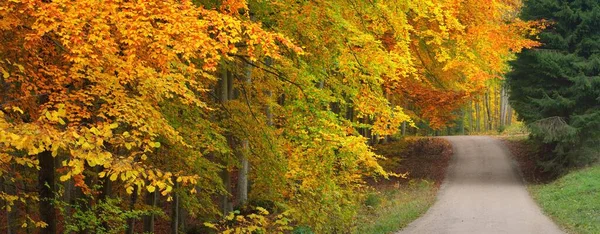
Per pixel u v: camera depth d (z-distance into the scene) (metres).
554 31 26.28
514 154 33.91
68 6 5.32
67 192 13.73
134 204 12.67
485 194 21.81
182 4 5.85
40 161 7.71
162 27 5.80
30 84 6.12
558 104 24.94
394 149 35.00
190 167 11.55
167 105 9.34
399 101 21.73
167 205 21.69
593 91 24.50
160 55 5.99
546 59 24.86
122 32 5.56
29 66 6.42
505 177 27.19
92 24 5.54
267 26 9.30
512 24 20.91
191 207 14.00
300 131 9.65
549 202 18.84
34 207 11.12
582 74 24.30
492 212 16.84
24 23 5.98
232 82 15.46
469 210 17.34
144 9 5.53
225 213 16.61
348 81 9.95
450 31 16.61
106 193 10.66
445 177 27.80
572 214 15.76
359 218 15.41
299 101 9.69
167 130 6.81
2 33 6.22
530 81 26.77
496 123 69.00
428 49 17.58
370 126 10.44
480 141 40.50
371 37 9.42
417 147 35.72
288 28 9.23
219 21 5.98
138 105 6.40
